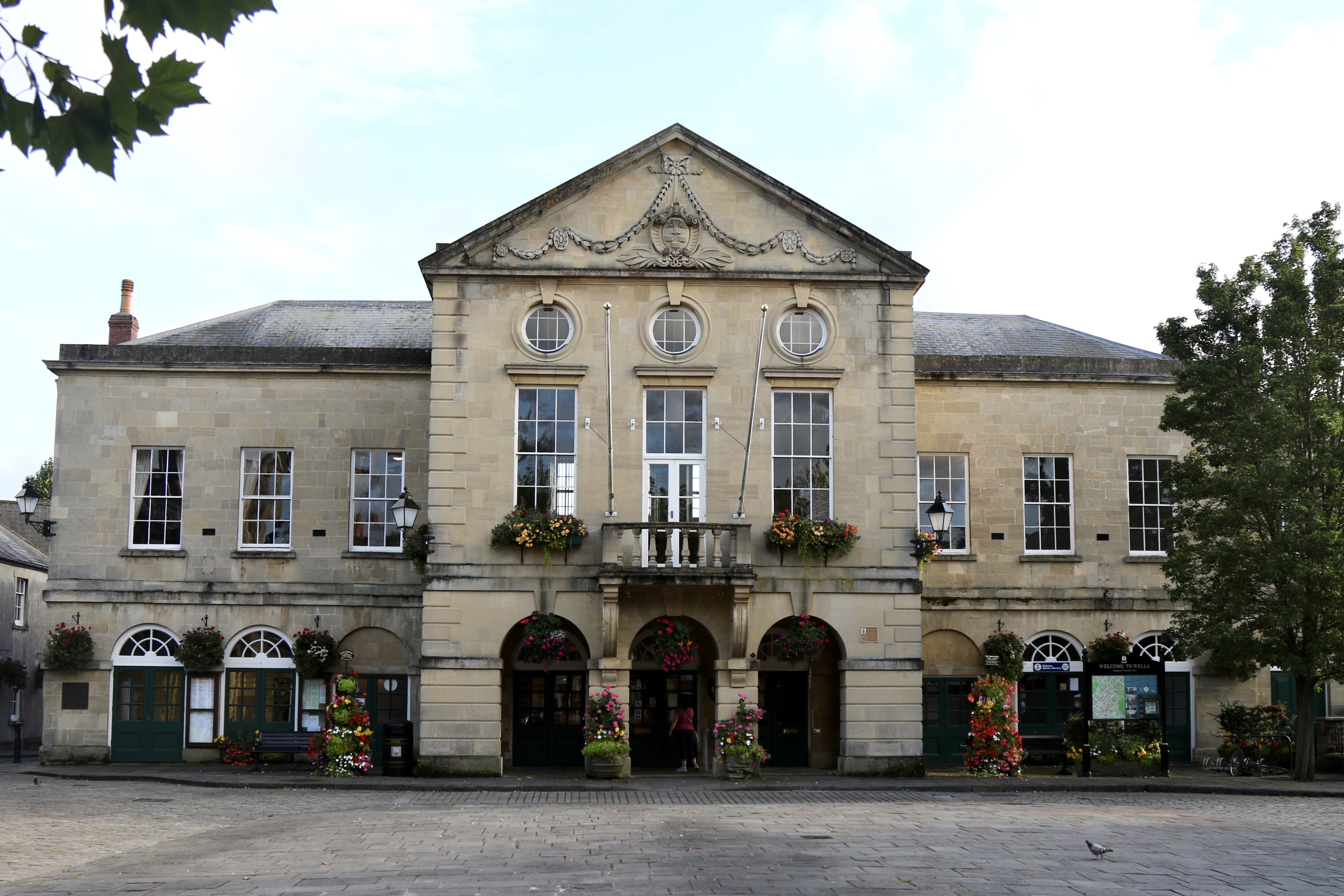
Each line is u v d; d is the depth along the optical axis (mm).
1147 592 25844
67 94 3688
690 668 24469
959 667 25562
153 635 24953
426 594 21922
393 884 10961
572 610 22047
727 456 22656
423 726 21641
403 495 22344
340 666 24922
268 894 10445
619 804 18281
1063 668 25594
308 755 24297
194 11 3617
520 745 24578
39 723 36656
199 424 25438
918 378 26094
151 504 25250
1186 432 23141
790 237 23156
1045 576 25828
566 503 22453
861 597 22422
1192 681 25672
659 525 21531
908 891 10492
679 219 23062
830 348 23031
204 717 24797
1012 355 26484
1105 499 26141
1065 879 11125
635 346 22859
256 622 24953
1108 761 22422
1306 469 21188
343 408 25656
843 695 22266
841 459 22797
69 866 12102
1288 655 21281
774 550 22375
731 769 21281
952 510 25984
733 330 23000
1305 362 21859
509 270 22781
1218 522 21984
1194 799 19469
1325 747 23438
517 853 12891
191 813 17078
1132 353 27984
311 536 25266
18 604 35219
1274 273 22453
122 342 29859
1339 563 20797
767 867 11875
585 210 23094
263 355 25609
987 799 19016
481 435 22438
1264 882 11086
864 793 19906
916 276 23156
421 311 29812
